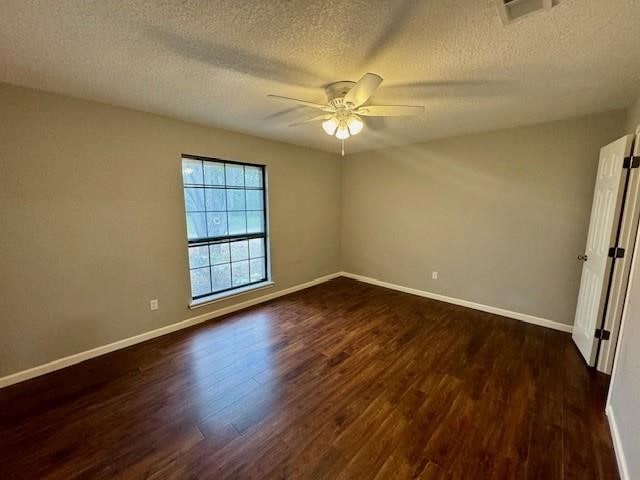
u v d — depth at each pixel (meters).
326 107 1.97
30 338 2.15
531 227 3.09
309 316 3.35
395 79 1.90
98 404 1.90
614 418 1.65
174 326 2.96
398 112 2.02
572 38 1.42
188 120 2.85
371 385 2.11
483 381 2.15
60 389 2.04
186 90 2.09
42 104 2.08
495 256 3.37
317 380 2.16
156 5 1.19
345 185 4.84
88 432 1.67
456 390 2.05
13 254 2.04
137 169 2.59
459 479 1.39
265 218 3.81
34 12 1.21
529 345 2.68
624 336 1.69
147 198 2.67
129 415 1.80
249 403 1.92
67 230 2.26
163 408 1.86
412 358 2.46
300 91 2.10
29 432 1.67
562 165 2.85
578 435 1.65
